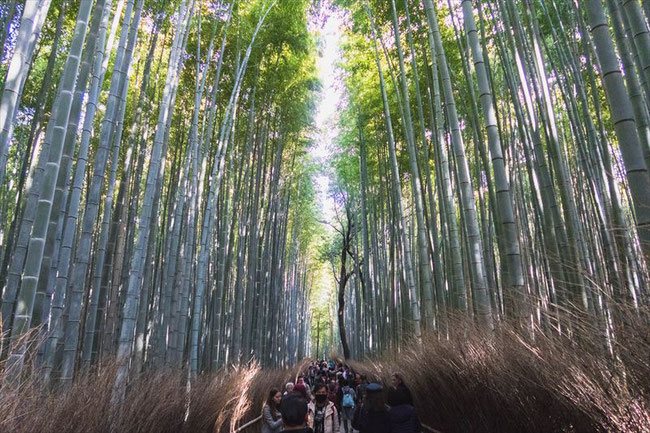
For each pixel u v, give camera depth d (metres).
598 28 2.29
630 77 2.85
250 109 9.58
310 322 38.09
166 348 6.38
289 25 9.25
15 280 3.58
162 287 7.84
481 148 5.94
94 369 3.38
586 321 2.00
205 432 4.35
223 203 9.66
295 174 16.55
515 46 5.36
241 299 9.55
